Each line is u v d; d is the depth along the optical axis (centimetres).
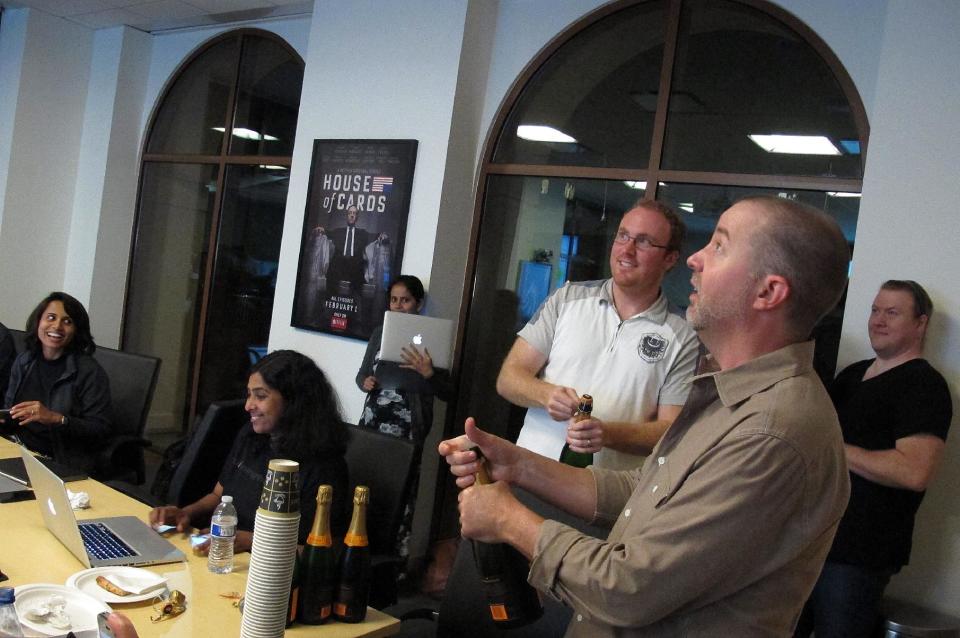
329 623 163
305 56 489
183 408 550
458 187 393
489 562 135
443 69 387
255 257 510
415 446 233
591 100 373
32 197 562
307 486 213
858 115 302
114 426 346
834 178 306
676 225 234
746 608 108
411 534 387
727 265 115
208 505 232
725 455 106
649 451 213
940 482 250
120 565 177
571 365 240
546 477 143
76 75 574
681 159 346
